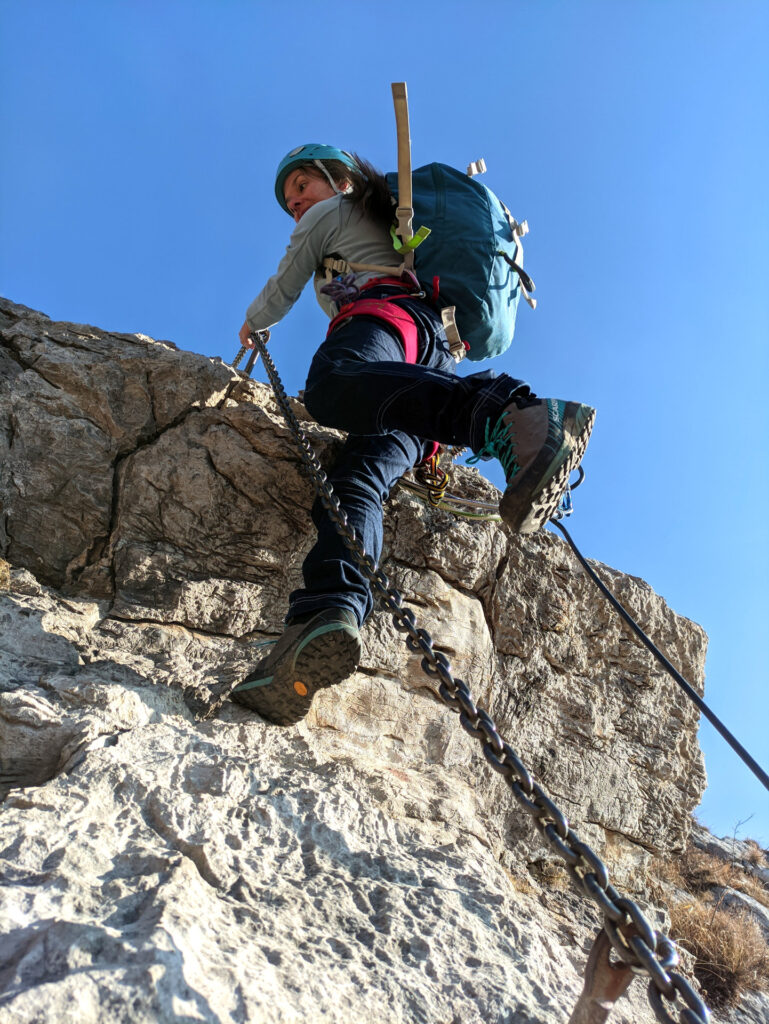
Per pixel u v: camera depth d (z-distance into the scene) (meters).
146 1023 1.36
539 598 3.85
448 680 1.72
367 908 2.00
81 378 3.30
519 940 2.10
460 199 3.04
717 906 4.76
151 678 2.71
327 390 2.68
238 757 2.41
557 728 3.80
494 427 2.43
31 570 3.04
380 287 2.94
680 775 4.15
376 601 3.32
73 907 1.61
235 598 3.17
